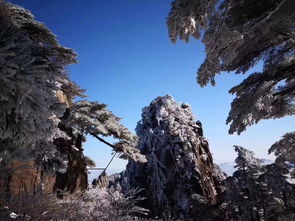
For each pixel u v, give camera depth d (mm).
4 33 1784
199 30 4328
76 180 12117
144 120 65375
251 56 7301
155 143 56312
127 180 55625
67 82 12773
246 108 8188
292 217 20141
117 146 13445
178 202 44719
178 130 55594
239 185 28875
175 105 63969
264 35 6352
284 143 15297
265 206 25453
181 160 50719
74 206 4945
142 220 7824
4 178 3969
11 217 3354
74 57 10234
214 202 33281
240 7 5348
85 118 11844
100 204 6422
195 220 31500
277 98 8750
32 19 9039
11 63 1583
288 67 7656
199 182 46688
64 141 12086
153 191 50250
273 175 24609
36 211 3721
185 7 3928
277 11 5039
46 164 8164
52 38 9531
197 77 6000
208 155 56438
